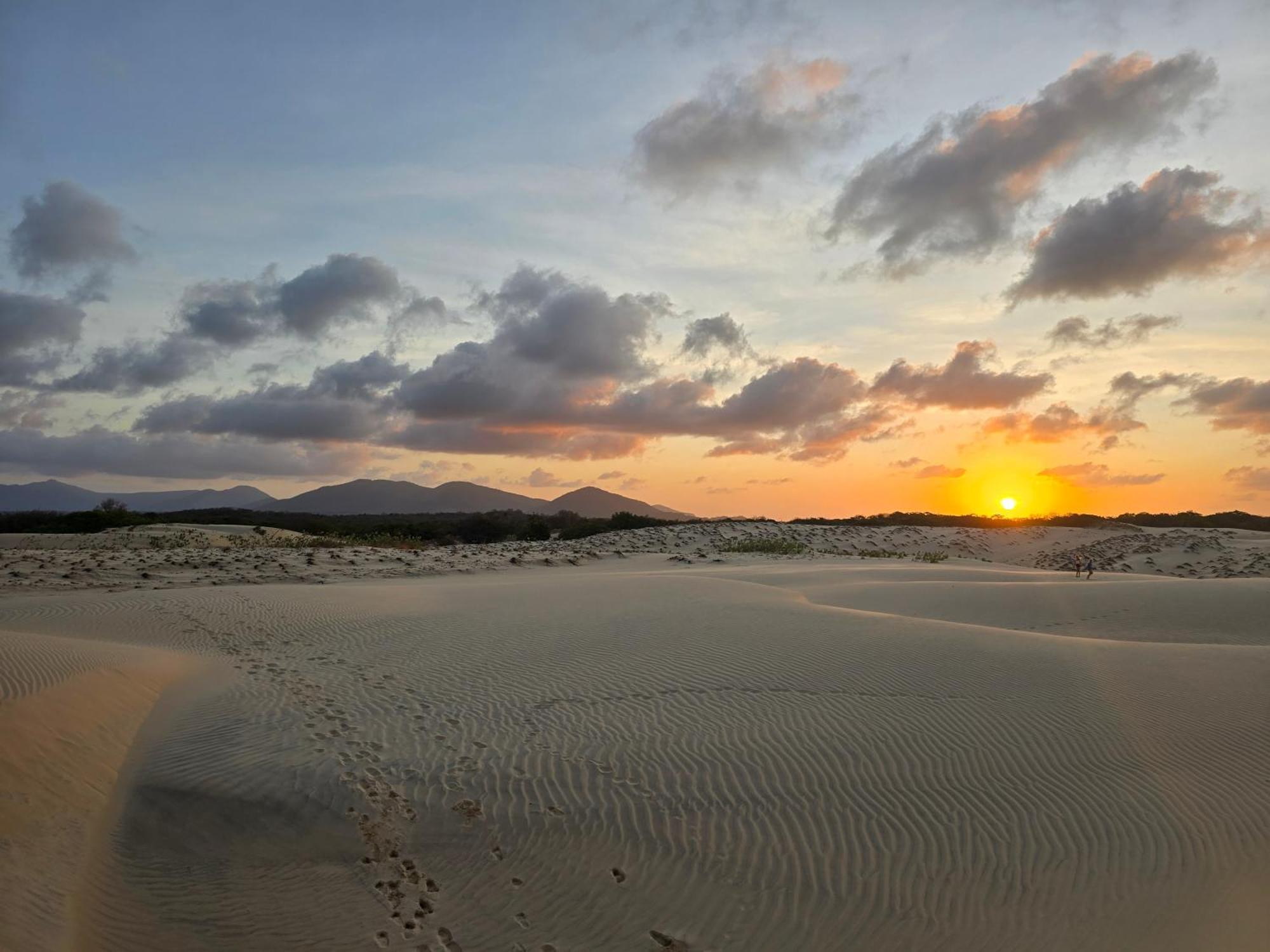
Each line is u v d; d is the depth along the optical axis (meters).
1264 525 63.50
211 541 41.00
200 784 8.40
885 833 7.74
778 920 6.64
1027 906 6.74
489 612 17.30
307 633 15.38
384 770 8.77
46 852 7.11
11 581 22.78
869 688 11.42
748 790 8.44
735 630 15.06
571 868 7.29
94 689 10.20
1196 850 7.44
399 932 6.60
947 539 55.69
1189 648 13.79
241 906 6.86
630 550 44.25
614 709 10.66
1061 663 12.58
